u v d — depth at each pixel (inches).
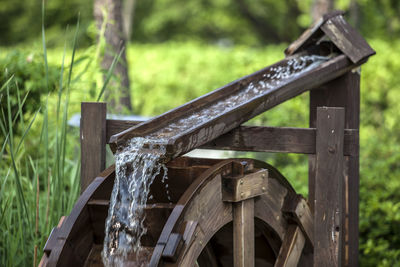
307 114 365.4
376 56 474.9
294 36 1187.3
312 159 195.5
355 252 202.8
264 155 326.0
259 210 172.7
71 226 149.3
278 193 179.9
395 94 468.1
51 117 294.8
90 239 157.4
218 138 174.7
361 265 252.7
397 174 301.3
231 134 173.3
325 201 171.5
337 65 193.6
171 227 140.3
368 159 329.7
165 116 164.7
